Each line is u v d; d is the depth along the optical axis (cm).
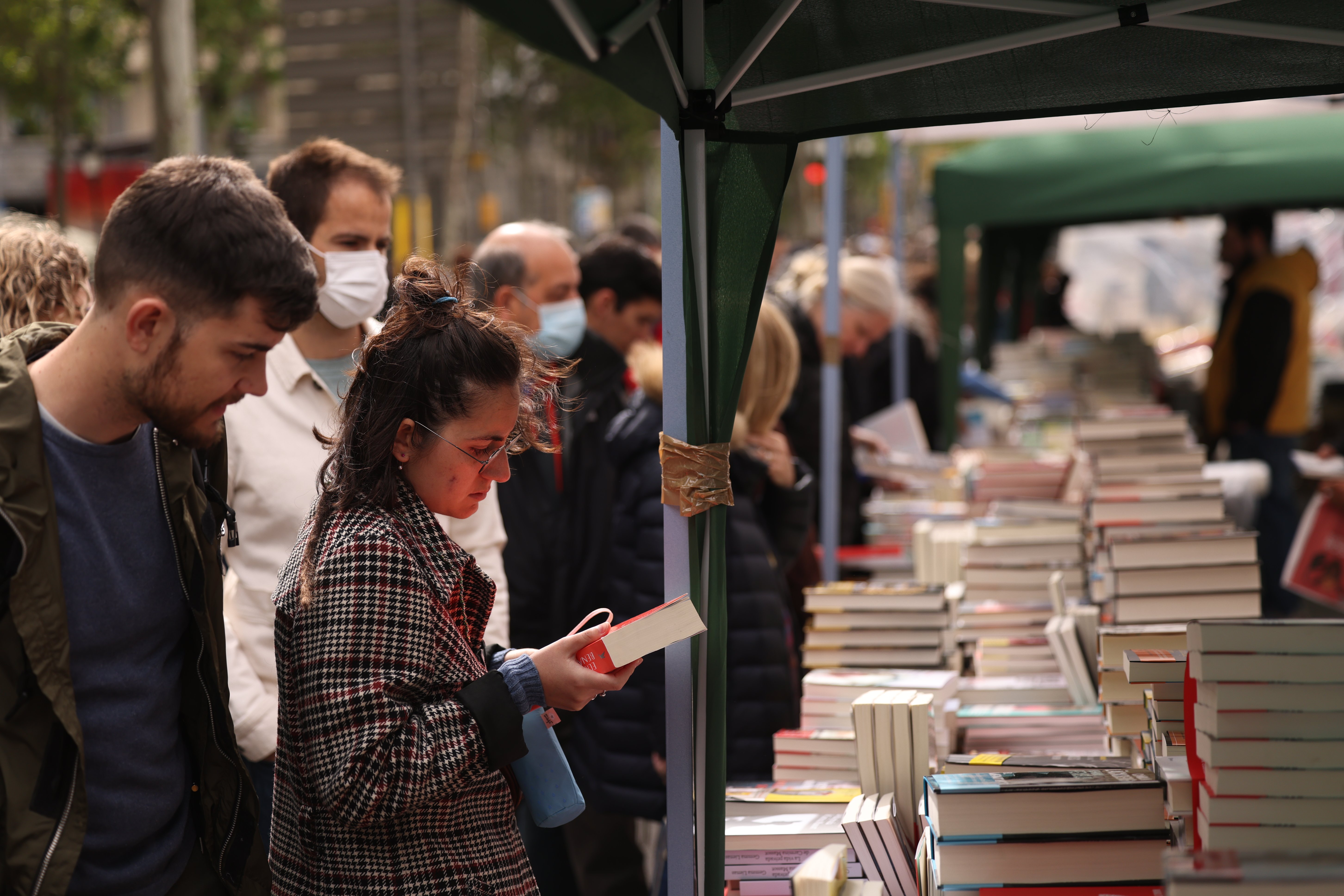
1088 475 587
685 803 262
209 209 205
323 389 346
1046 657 431
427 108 956
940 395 940
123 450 227
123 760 229
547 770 249
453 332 234
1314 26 262
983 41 255
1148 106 286
